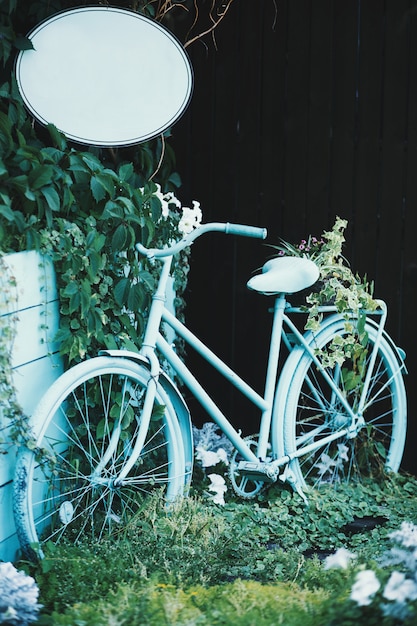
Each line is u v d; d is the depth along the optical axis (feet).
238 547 12.20
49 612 10.14
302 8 15.51
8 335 10.64
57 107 12.89
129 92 13.12
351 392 15.33
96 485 12.00
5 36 12.35
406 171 15.53
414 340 15.85
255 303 16.30
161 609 9.23
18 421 10.82
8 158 11.70
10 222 11.05
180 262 15.15
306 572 11.05
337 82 15.57
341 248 15.60
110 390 12.49
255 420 16.47
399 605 8.46
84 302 11.90
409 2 15.19
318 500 14.03
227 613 9.18
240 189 16.10
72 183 12.17
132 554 11.47
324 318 14.97
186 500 12.96
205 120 16.03
